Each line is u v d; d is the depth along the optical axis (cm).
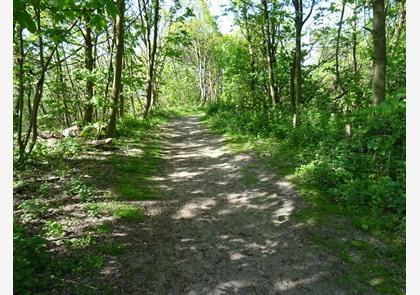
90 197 717
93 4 484
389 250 509
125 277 459
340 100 1622
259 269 489
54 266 456
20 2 395
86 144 1162
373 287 438
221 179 912
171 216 676
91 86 1431
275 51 1861
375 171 727
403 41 1530
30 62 1162
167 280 461
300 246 542
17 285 380
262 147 1166
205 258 519
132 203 721
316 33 1791
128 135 1481
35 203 629
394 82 1219
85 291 416
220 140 1459
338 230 577
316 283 452
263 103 2039
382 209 602
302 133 1142
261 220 645
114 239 555
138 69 1984
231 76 2227
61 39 764
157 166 1068
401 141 761
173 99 4966
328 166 780
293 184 788
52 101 1403
